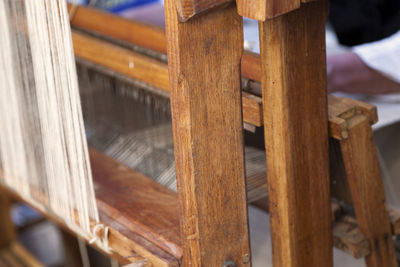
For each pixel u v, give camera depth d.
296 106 0.86
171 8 0.70
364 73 1.46
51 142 1.02
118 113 1.46
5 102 1.21
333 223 1.05
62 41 0.86
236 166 0.84
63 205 1.08
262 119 0.89
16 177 1.26
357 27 1.78
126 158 1.36
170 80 0.75
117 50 1.12
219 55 0.76
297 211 0.92
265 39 0.81
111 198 1.08
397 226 1.05
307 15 0.82
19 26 1.08
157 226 0.96
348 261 1.21
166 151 1.32
